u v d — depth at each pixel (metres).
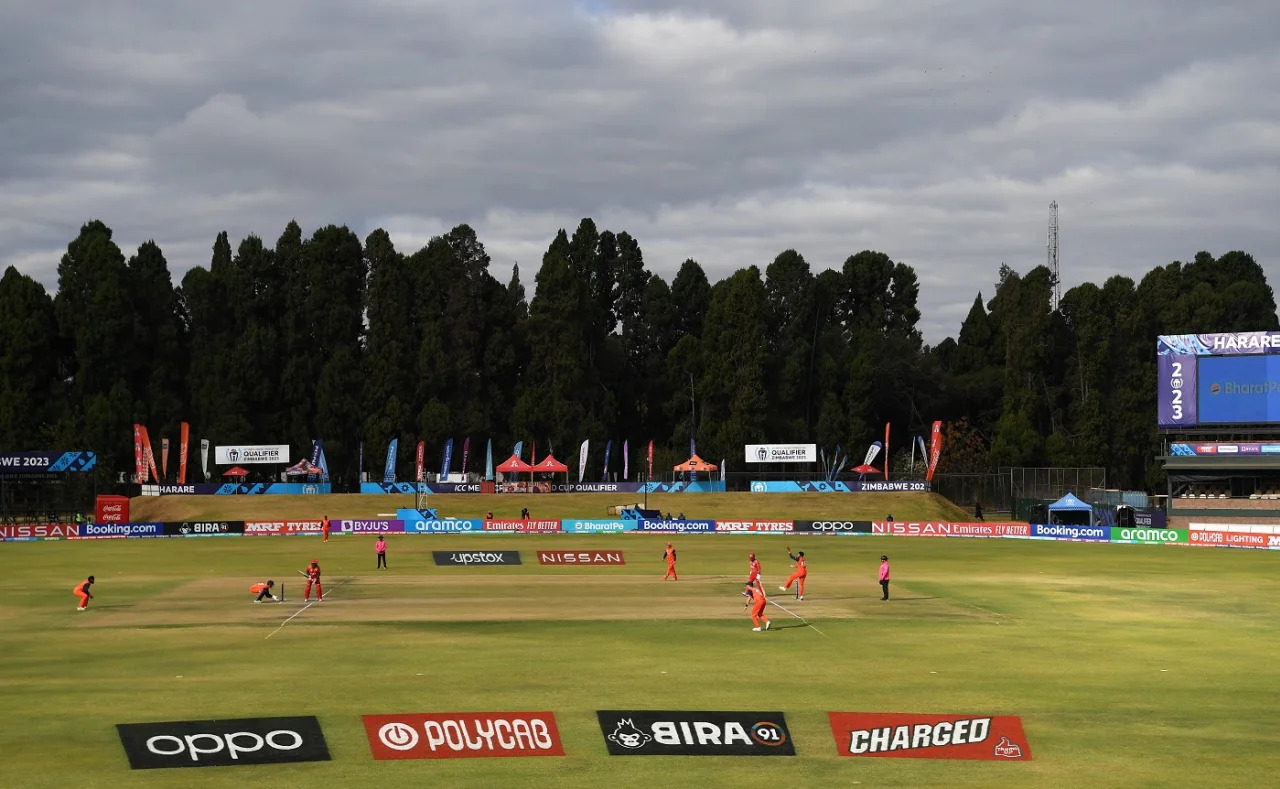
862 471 132.38
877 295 189.00
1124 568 73.12
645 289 177.88
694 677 34.94
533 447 144.88
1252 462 104.69
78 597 55.75
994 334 177.88
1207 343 106.75
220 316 147.00
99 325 135.12
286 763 25.16
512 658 38.28
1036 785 24.23
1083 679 35.34
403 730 25.83
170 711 30.20
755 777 24.53
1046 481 130.38
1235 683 34.97
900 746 26.30
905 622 47.72
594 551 76.50
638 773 24.75
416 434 143.62
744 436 149.00
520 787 23.67
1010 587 61.44
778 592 58.72
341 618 48.38
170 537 100.69
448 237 156.25
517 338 159.88
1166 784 24.39
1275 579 66.38
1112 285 161.38
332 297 148.38
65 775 24.47
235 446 131.38
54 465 111.19
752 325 151.25
